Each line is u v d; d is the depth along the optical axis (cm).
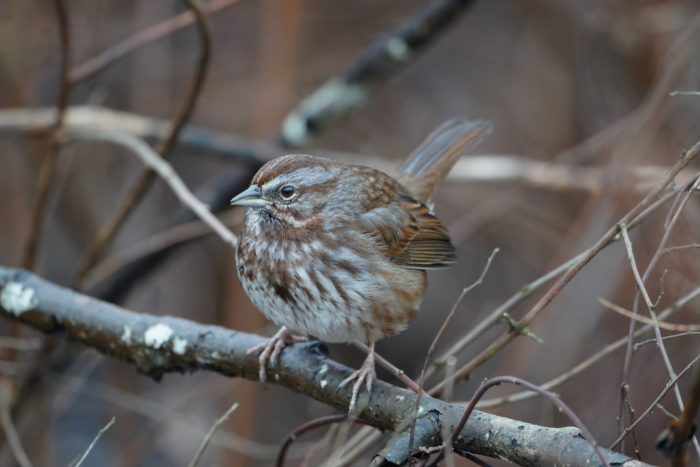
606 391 1198
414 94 1622
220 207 1273
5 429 948
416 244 880
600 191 1180
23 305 878
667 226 679
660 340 618
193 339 812
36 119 1170
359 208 845
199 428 1215
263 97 1341
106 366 1406
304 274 798
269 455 1144
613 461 572
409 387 758
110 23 1428
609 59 1377
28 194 1324
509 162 1248
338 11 1584
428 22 1264
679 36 1199
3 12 1300
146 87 1441
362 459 933
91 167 1416
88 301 868
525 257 1449
